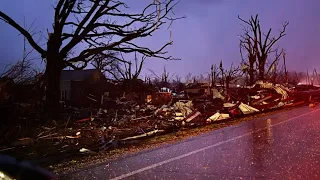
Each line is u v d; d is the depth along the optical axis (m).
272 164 7.60
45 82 18.23
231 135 12.59
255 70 46.19
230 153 9.07
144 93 32.78
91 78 40.12
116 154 9.59
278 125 15.04
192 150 9.77
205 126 16.03
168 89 50.00
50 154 9.65
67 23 20.06
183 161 8.27
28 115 16.14
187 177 6.76
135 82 33.12
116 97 30.56
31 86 17.83
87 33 20.22
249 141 10.96
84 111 20.81
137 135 13.34
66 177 7.04
